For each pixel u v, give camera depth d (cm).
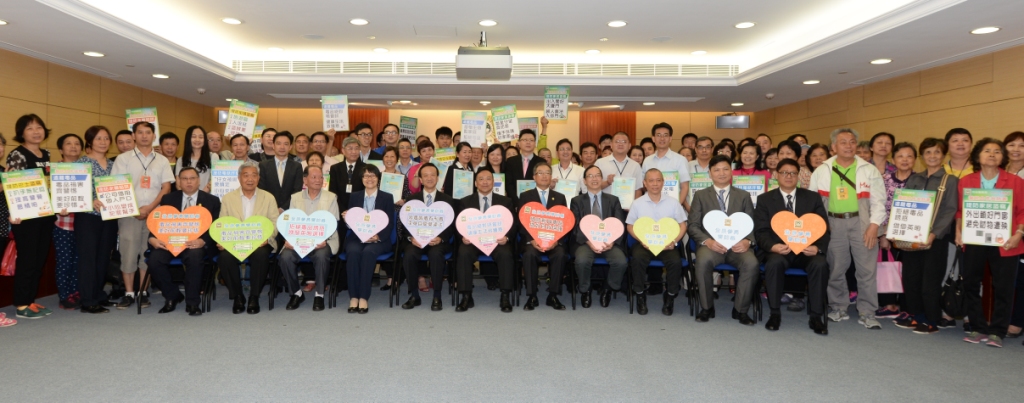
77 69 727
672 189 499
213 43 736
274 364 327
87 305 446
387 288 548
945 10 469
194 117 1008
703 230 457
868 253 424
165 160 494
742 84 798
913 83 714
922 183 417
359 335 387
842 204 429
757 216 449
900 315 440
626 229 489
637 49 750
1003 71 596
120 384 295
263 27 654
